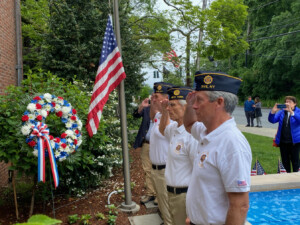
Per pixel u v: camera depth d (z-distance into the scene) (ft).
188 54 38.52
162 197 11.21
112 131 22.11
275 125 52.24
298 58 100.12
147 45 36.24
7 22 20.92
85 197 15.76
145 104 16.94
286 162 19.21
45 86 15.11
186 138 8.50
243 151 5.05
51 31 23.72
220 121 5.59
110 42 13.73
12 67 22.20
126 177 13.98
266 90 123.24
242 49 38.11
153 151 11.38
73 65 22.77
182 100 8.80
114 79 13.52
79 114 15.23
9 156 12.01
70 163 13.62
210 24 34.19
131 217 13.17
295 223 13.78
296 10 102.42
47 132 11.69
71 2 23.40
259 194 16.78
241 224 4.98
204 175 5.40
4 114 12.76
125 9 26.61
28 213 13.53
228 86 5.60
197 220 5.67
